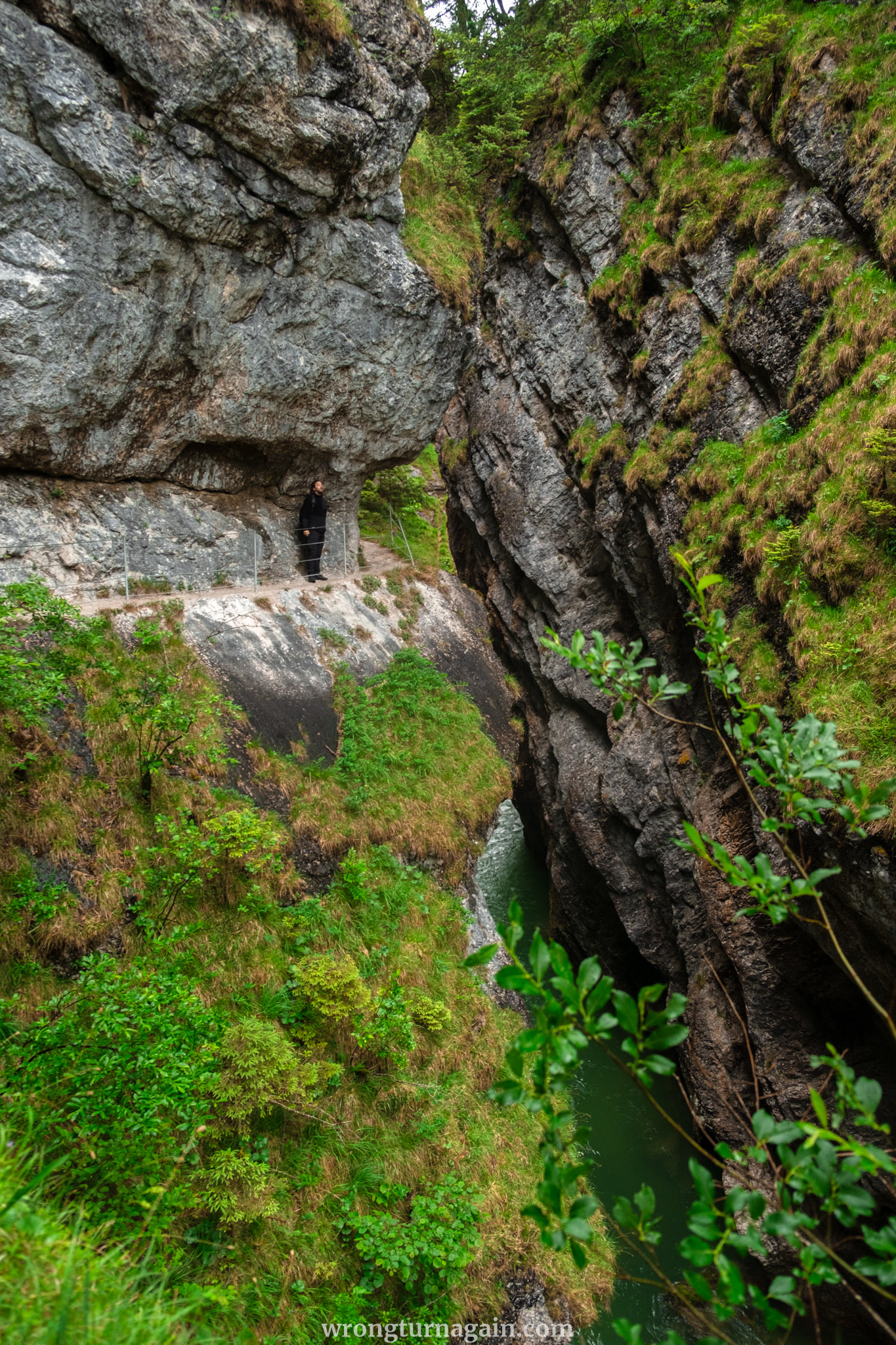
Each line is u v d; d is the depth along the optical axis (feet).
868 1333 30.35
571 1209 7.69
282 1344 20.39
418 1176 27.73
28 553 34.99
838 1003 33.73
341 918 33.45
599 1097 43.62
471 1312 25.35
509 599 70.69
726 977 40.42
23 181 29.63
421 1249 24.57
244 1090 23.03
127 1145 17.01
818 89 38.01
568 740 59.67
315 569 50.24
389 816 38.68
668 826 46.24
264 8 33.06
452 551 84.17
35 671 26.03
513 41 68.69
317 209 39.63
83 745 28.96
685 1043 42.19
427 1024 31.86
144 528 39.75
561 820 59.31
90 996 18.74
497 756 48.93
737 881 8.84
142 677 32.78
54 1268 10.68
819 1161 7.22
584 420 57.82
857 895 26.35
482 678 57.47
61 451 35.53
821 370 34.30
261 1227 22.43
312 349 43.34
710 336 43.83
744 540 36.04
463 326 51.44
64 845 26.03
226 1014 25.31
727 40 47.83
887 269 32.76
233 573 44.96
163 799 29.94
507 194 68.49
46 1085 16.62
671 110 49.70
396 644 50.49
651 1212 7.69
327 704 41.68
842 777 8.84
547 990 8.04
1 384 31.71
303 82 35.37
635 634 55.31
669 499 43.91
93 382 34.78
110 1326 10.25
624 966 56.70
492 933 42.91
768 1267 32.04
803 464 33.86
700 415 43.24
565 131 59.67
